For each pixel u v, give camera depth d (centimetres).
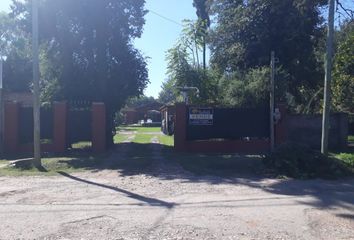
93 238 722
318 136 2288
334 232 759
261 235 741
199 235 739
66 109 2188
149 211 917
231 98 2488
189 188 1204
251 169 1545
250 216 871
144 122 7688
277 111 2072
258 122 2117
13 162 1778
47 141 2178
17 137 2188
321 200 1034
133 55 2881
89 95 2769
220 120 2117
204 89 3331
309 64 3219
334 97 2623
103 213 898
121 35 2777
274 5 2936
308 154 1484
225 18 3328
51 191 1163
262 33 3022
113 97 2806
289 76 3011
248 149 2109
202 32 3978
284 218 855
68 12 2600
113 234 745
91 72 2769
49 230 769
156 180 1352
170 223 816
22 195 1105
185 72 3472
